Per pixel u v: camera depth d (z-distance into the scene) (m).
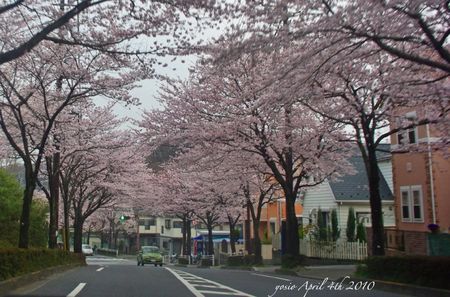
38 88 19.69
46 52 18.42
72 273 18.34
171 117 22.64
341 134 20.84
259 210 30.94
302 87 12.72
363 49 12.15
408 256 13.59
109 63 18.62
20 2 10.46
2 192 24.61
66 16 10.52
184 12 11.41
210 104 21.81
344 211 31.61
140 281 14.46
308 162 22.62
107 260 51.94
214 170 26.92
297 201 39.78
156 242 80.50
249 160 24.52
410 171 24.33
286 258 21.88
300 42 12.43
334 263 25.44
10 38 14.94
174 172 36.31
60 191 33.66
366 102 16.81
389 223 31.30
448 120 15.21
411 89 13.73
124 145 27.00
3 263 11.88
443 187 22.86
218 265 39.00
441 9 10.74
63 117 22.41
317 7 10.98
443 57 10.81
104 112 27.20
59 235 38.16
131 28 12.52
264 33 11.05
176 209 42.31
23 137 17.12
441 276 12.16
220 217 42.91
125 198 39.75
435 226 20.23
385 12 10.69
